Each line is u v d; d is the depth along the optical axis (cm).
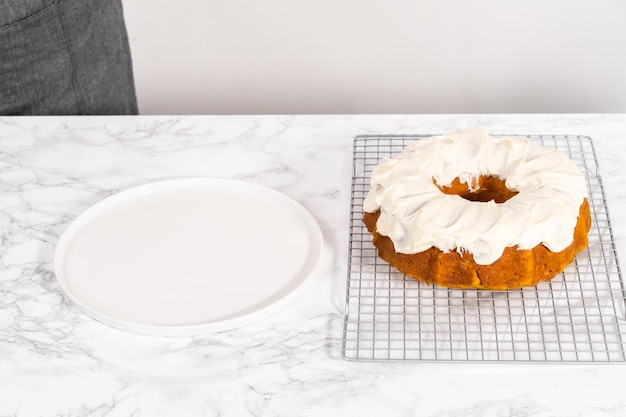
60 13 175
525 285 118
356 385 110
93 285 125
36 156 154
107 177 148
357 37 217
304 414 107
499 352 112
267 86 229
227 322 116
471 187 131
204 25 220
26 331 120
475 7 208
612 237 126
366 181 142
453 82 221
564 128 153
